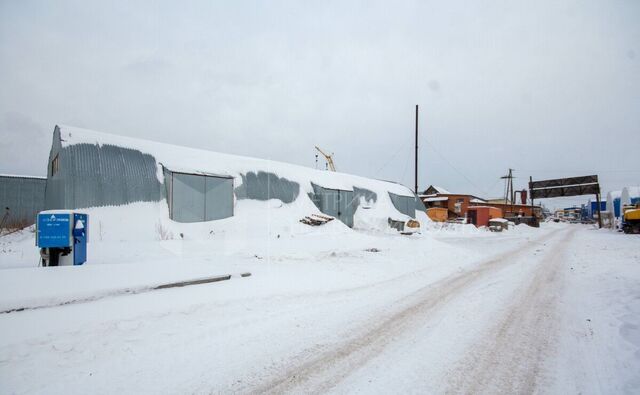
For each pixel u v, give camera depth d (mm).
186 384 3611
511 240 25844
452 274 10586
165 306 5969
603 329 5422
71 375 3727
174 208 18844
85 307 5707
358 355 4422
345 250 14938
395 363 4195
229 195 21688
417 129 40562
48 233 7426
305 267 10672
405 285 8758
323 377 3826
